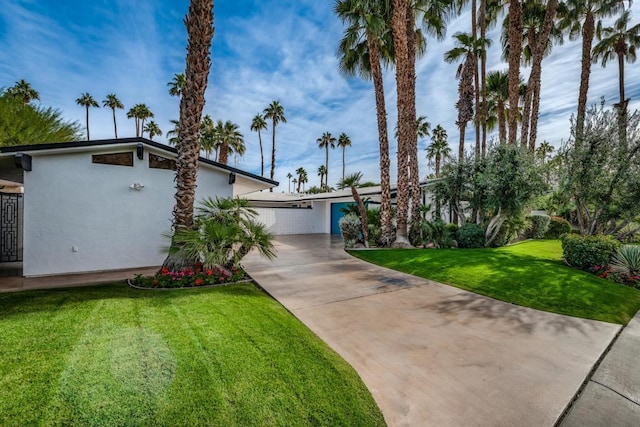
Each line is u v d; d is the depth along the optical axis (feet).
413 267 27.27
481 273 24.02
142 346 10.46
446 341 12.70
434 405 8.50
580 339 13.15
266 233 23.72
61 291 17.57
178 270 20.57
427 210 45.32
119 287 18.75
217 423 7.15
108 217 24.68
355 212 47.91
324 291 20.02
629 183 30.32
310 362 10.32
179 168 20.84
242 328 12.59
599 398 9.00
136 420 7.00
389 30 43.96
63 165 23.18
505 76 65.46
